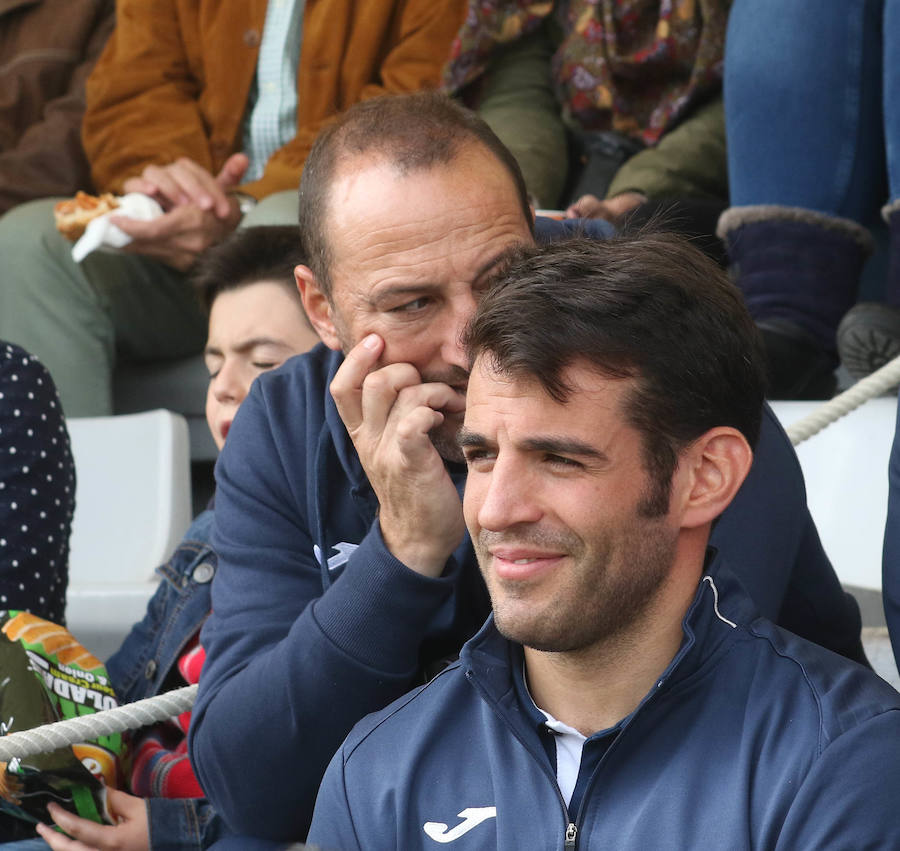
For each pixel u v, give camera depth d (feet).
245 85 45.88
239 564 20.92
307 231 20.45
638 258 15.05
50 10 50.16
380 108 20.24
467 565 20.03
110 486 37.45
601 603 14.80
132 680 25.85
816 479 32.01
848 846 13.84
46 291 42.47
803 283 34.53
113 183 45.88
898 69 32.99
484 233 19.26
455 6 44.83
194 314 44.65
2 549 26.14
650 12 42.01
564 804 15.10
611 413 14.58
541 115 43.34
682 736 15.07
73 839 22.44
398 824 15.71
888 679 25.53
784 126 35.01
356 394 19.30
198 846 22.44
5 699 23.04
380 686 18.45
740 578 19.40
